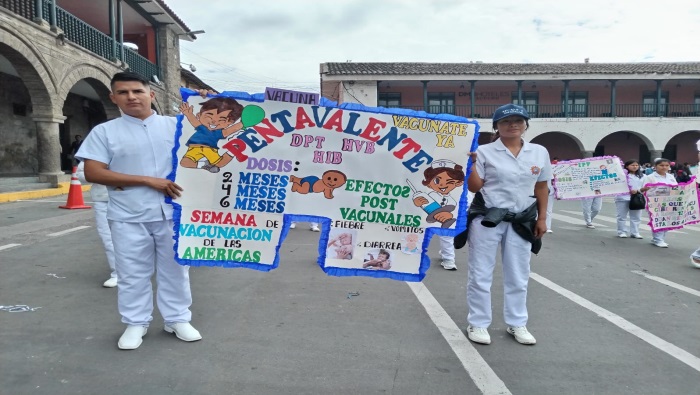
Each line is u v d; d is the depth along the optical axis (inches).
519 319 138.8
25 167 686.5
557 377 115.4
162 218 124.8
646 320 158.4
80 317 149.2
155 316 151.7
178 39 895.7
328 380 111.8
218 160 124.5
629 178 345.4
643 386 111.5
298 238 304.3
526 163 132.7
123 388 105.3
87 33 609.0
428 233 131.6
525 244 135.3
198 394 103.8
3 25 436.5
